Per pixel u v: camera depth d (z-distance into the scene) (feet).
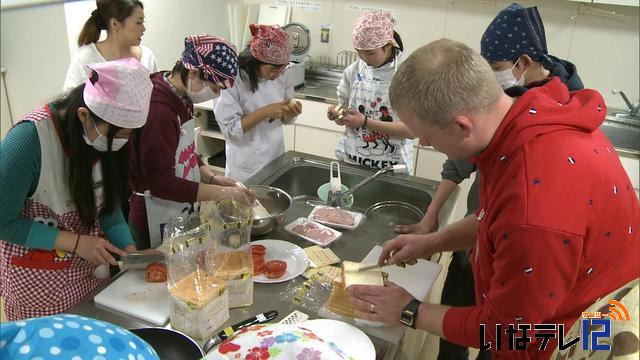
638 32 10.18
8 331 1.81
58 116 4.16
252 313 4.11
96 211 4.63
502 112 3.24
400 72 3.25
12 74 7.83
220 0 12.64
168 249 3.79
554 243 2.86
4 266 4.76
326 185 6.66
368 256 5.08
